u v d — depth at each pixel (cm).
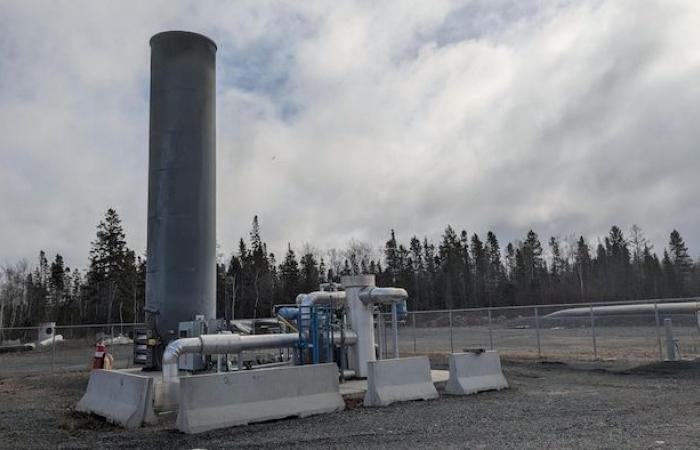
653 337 2845
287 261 8381
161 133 1684
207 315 1659
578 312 3994
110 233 7138
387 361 1131
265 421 926
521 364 1980
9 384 1778
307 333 1383
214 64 1791
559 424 854
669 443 704
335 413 1007
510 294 9138
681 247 9331
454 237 9400
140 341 1653
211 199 1719
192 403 872
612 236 9906
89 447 766
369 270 9288
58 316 8231
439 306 9100
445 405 1080
